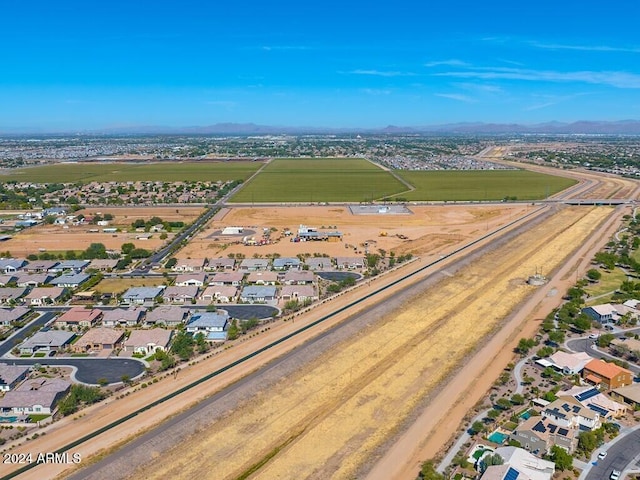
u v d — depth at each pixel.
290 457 71.06
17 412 82.25
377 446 73.50
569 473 67.31
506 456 67.94
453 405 83.94
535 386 89.75
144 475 67.50
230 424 79.00
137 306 131.50
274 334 111.75
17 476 67.00
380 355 102.19
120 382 93.50
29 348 105.94
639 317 120.38
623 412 81.62
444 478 65.56
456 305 130.00
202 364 98.62
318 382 91.56
